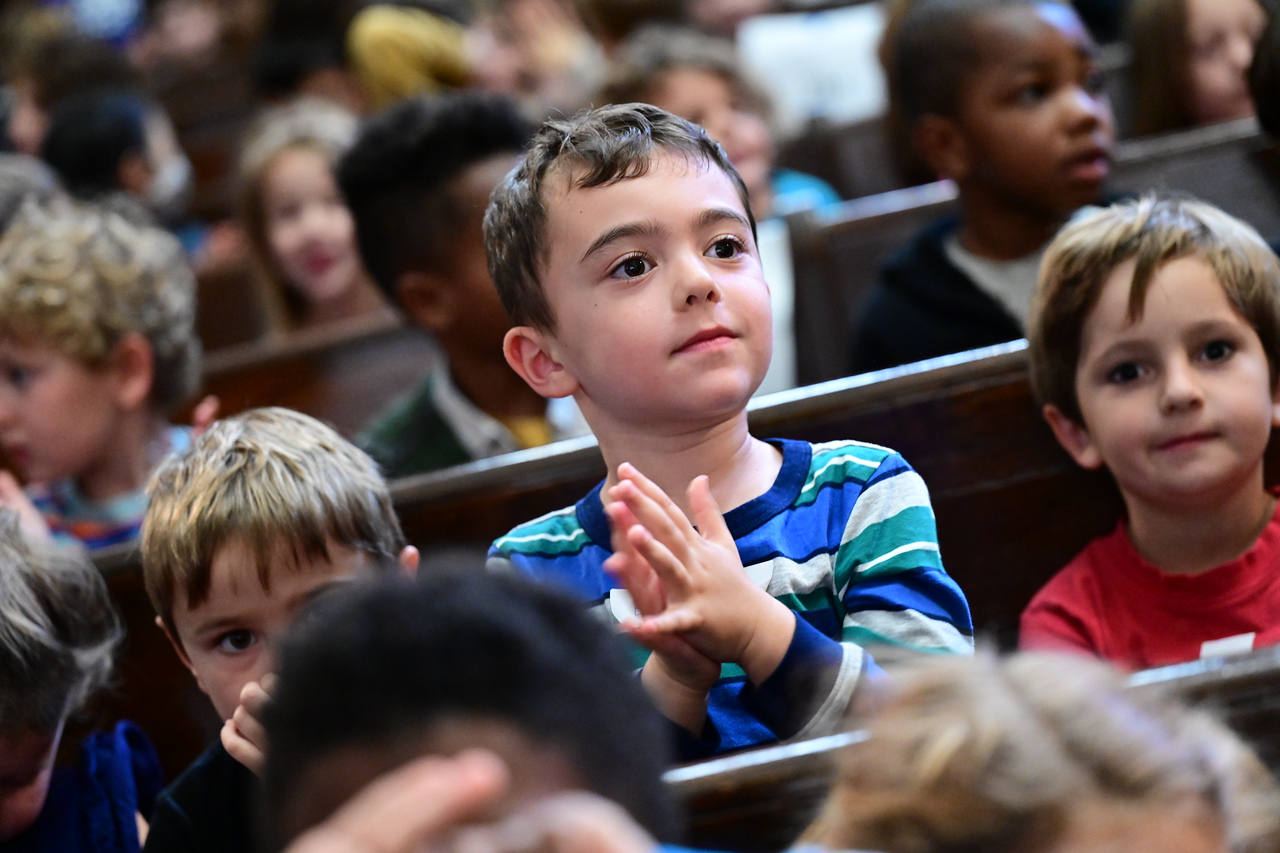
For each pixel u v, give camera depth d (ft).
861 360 17.60
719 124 21.95
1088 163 16.63
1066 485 12.78
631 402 9.09
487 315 17.42
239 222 26.18
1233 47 21.17
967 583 12.87
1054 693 5.30
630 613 9.44
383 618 4.64
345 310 25.20
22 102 39.73
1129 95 24.13
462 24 34.99
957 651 8.86
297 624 4.97
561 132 9.55
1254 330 11.34
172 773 13.66
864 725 5.96
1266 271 11.44
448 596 4.74
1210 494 11.34
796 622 8.36
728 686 9.48
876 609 9.02
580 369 9.33
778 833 8.06
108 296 16.06
